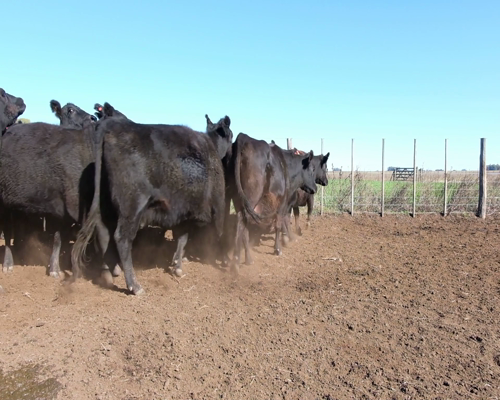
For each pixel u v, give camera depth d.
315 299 5.91
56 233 6.88
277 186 7.71
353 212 14.35
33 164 6.47
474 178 15.70
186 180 6.31
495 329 4.94
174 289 6.39
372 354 4.41
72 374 4.12
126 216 5.95
